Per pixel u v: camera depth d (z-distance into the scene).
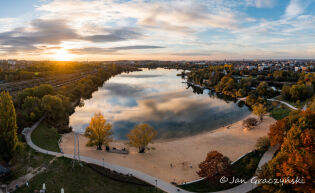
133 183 42.97
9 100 42.38
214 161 43.22
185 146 65.00
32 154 51.19
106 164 50.88
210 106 119.88
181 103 126.25
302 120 50.81
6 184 38.16
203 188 42.25
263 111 87.75
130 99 136.25
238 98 142.12
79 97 137.38
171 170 50.28
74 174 44.00
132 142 59.53
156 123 88.62
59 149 58.06
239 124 86.56
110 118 95.31
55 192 37.62
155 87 191.88
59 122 85.06
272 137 55.84
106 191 39.81
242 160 52.84
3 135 41.41
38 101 85.06
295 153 35.31
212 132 78.19
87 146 61.81
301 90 117.19
